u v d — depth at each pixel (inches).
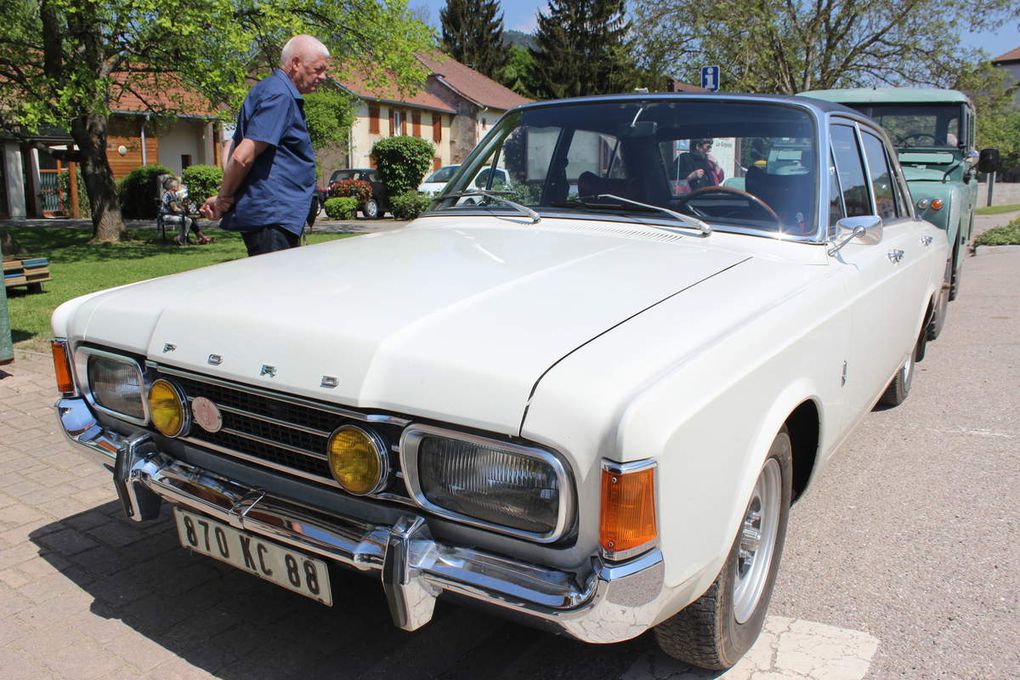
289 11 611.2
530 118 155.3
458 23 2527.1
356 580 127.1
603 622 74.7
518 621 80.7
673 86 669.9
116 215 658.2
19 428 186.5
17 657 105.7
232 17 568.1
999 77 724.7
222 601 120.4
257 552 96.6
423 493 82.5
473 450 78.8
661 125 140.2
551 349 80.6
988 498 155.6
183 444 103.6
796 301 105.4
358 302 94.6
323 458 88.8
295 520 90.2
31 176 1023.6
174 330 99.8
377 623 115.6
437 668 105.8
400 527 82.4
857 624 114.3
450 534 82.7
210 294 103.7
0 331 205.2
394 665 106.3
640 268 106.9
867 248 141.6
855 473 168.9
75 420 111.8
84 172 645.3
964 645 108.9
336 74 688.4
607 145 142.9
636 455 72.3
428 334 85.0
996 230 579.8
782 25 700.0
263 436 94.3
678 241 124.0
